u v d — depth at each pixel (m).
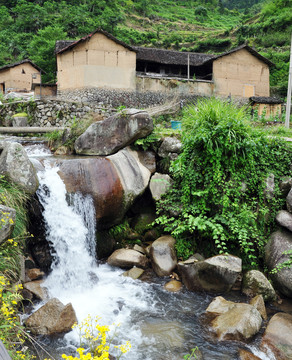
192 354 3.65
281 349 3.69
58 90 17.95
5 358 1.66
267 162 6.23
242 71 20.62
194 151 5.85
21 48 44.53
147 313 4.45
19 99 15.48
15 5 60.03
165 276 5.39
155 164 6.89
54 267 5.05
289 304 4.78
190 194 5.96
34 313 3.93
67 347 3.64
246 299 4.82
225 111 5.82
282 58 36.03
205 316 4.38
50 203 5.17
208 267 4.88
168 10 79.31
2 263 3.93
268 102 19.69
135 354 3.64
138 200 6.60
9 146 4.86
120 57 18.08
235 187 5.64
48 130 9.32
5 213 3.65
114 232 6.11
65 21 48.16
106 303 4.63
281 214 5.56
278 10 53.62
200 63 22.00
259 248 5.58
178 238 5.85
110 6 61.16
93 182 5.60
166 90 18.95
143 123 6.49
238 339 3.88
